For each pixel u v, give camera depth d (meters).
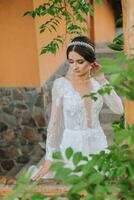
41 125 5.05
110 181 0.68
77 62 1.78
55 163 0.65
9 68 4.93
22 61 4.83
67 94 1.91
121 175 0.68
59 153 0.69
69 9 3.36
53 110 1.95
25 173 0.68
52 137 1.93
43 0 4.39
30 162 4.68
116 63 0.65
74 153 0.68
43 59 4.87
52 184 1.04
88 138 1.97
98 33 7.61
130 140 0.67
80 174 0.64
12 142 5.20
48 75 5.06
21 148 5.19
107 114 4.27
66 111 1.94
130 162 0.68
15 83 4.98
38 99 4.96
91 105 1.91
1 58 4.92
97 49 5.87
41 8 2.78
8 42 4.80
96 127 2.01
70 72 1.92
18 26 4.68
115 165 0.69
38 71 4.80
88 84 1.86
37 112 5.03
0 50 4.88
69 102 1.91
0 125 5.21
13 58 4.85
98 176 0.61
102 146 2.01
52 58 5.13
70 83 1.92
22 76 4.90
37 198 0.65
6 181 1.27
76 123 1.95
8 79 4.99
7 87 5.03
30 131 5.11
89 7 2.76
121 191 0.66
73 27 2.84
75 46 1.77
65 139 1.97
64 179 0.62
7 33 4.77
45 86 4.98
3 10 4.68
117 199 0.62
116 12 8.86
